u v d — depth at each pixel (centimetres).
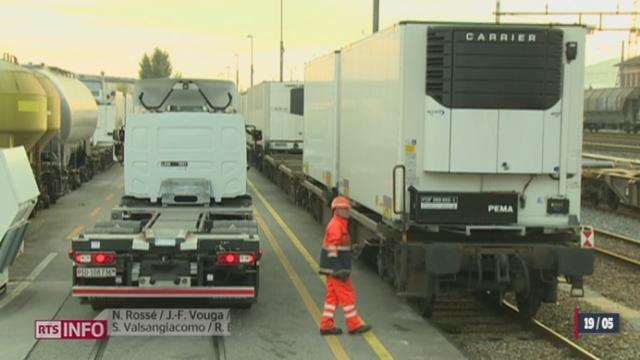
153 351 1380
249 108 7131
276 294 1862
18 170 1745
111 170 6712
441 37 1520
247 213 1902
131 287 1523
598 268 2323
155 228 1614
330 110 2536
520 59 1525
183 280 1527
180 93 2517
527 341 1533
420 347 1432
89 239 1515
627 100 10544
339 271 1498
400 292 1595
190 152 1992
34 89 2880
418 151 1558
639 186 3628
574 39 1547
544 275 1598
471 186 1565
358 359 1350
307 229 3017
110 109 6494
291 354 1374
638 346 1510
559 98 1541
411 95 1555
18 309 1675
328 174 2588
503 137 1530
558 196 1563
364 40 1969
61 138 3944
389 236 1698
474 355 1438
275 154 5359
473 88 1523
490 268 1549
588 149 6938
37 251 2431
